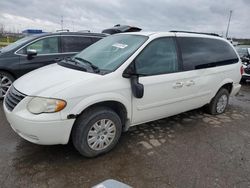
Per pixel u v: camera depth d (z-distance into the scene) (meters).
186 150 3.41
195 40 4.15
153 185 2.62
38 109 2.65
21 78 3.34
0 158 2.98
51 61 5.63
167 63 3.65
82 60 3.61
